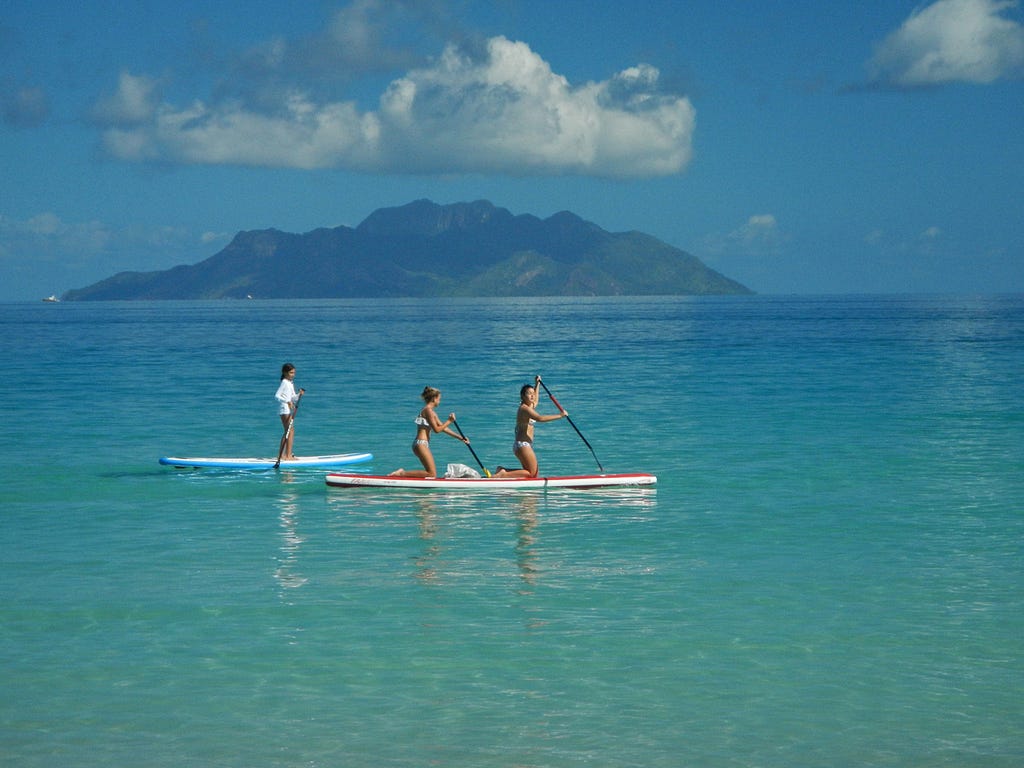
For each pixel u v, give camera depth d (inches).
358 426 1197.1
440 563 565.6
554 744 339.9
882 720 357.4
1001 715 361.1
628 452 978.7
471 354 2768.2
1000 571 542.9
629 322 6048.2
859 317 6205.7
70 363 2434.8
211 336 4249.5
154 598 499.8
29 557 582.9
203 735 347.3
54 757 332.2
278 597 500.4
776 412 1302.9
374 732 348.8
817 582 522.6
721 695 378.0
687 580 527.5
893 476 837.8
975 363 2180.1
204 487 814.5
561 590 510.0
